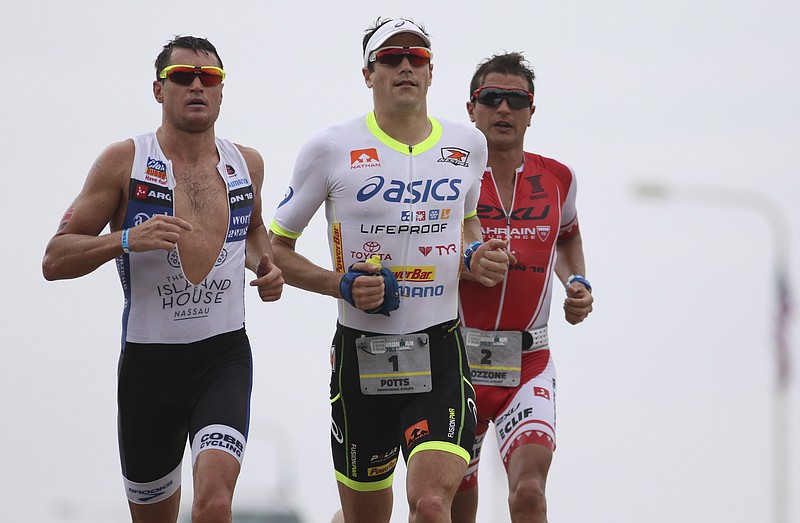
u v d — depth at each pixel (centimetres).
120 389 1677
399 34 1675
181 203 1634
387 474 1795
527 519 1827
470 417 1677
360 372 1716
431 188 1705
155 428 1681
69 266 1555
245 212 1681
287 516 4769
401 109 1686
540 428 1902
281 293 1628
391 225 1695
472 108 2058
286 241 1752
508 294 1978
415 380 1700
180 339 1648
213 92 1638
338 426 1770
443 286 1717
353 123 1723
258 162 1719
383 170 1695
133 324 1648
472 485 2017
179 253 1630
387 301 1652
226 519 1511
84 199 1598
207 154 1667
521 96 1973
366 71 1747
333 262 1734
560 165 2058
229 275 1667
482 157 1766
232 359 1675
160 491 1741
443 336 1719
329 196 1722
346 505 1811
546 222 2008
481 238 1855
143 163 1625
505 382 1973
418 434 1655
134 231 1534
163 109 1650
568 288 2034
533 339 1997
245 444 1617
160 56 1647
